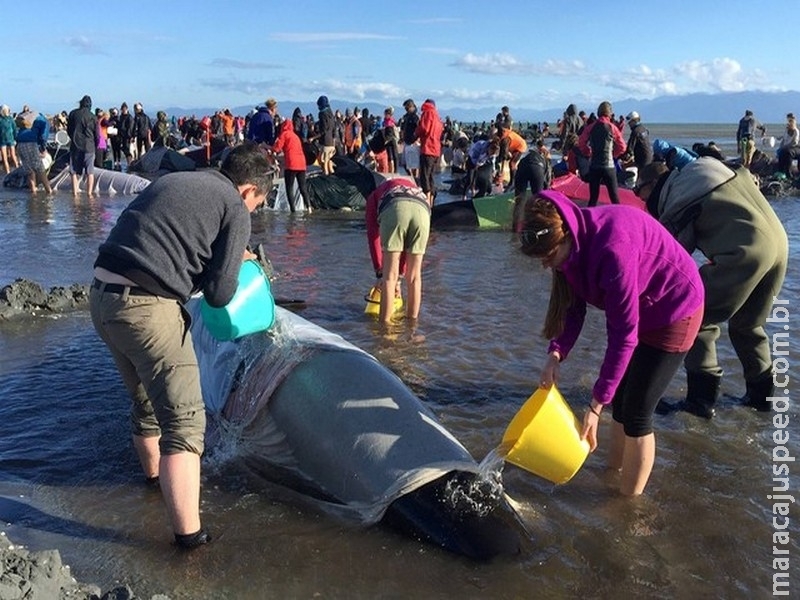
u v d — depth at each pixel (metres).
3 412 5.25
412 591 3.43
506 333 7.20
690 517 4.09
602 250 3.71
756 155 24.30
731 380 6.01
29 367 6.11
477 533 3.73
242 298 4.36
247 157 4.05
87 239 12.12
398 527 3.87
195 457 3.74
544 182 14.10
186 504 3.68
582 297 3.98
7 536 3.76
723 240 5.08
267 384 4.52
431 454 3.96
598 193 13.90
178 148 29.73
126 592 3.02
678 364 4.09
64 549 3.69
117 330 3.67
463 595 3.41
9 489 4.24
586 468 4.63
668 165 6.49
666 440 4.96
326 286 9.12
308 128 23.12
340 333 7.12
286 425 4.35
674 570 3.63
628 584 3.52
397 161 23.12
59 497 4.18
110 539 3.79
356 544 3.78
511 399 5.59
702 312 4.05
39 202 16.95
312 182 16.98
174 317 3.73
